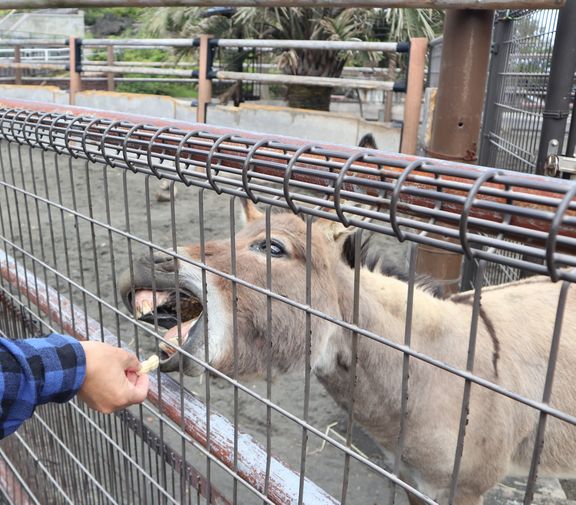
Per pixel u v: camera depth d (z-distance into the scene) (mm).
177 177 1121
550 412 673
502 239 751
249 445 1249
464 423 784
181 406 1307
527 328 2270
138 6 3125
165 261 1769
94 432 1941
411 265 782
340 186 832
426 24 9469
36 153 9297
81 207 6723
